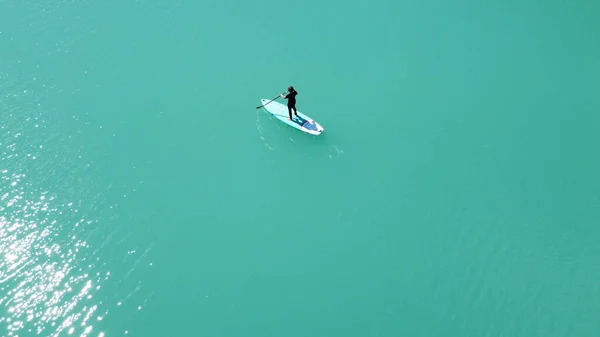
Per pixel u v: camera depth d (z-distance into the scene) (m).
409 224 23.09
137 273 21.12
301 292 20.95
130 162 24.86
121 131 26.14
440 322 20.22
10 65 28.81
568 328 19.88
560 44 30.52
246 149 25.73
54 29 31.16
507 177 24.58
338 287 21.16
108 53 29.92
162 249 21.94
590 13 32.22
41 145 25.19
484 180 24.48
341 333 19.92
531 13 32.59
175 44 30.66
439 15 32.75
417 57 30.17
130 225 22.56
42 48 29.95
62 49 29.98
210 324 19.95
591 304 20.38
